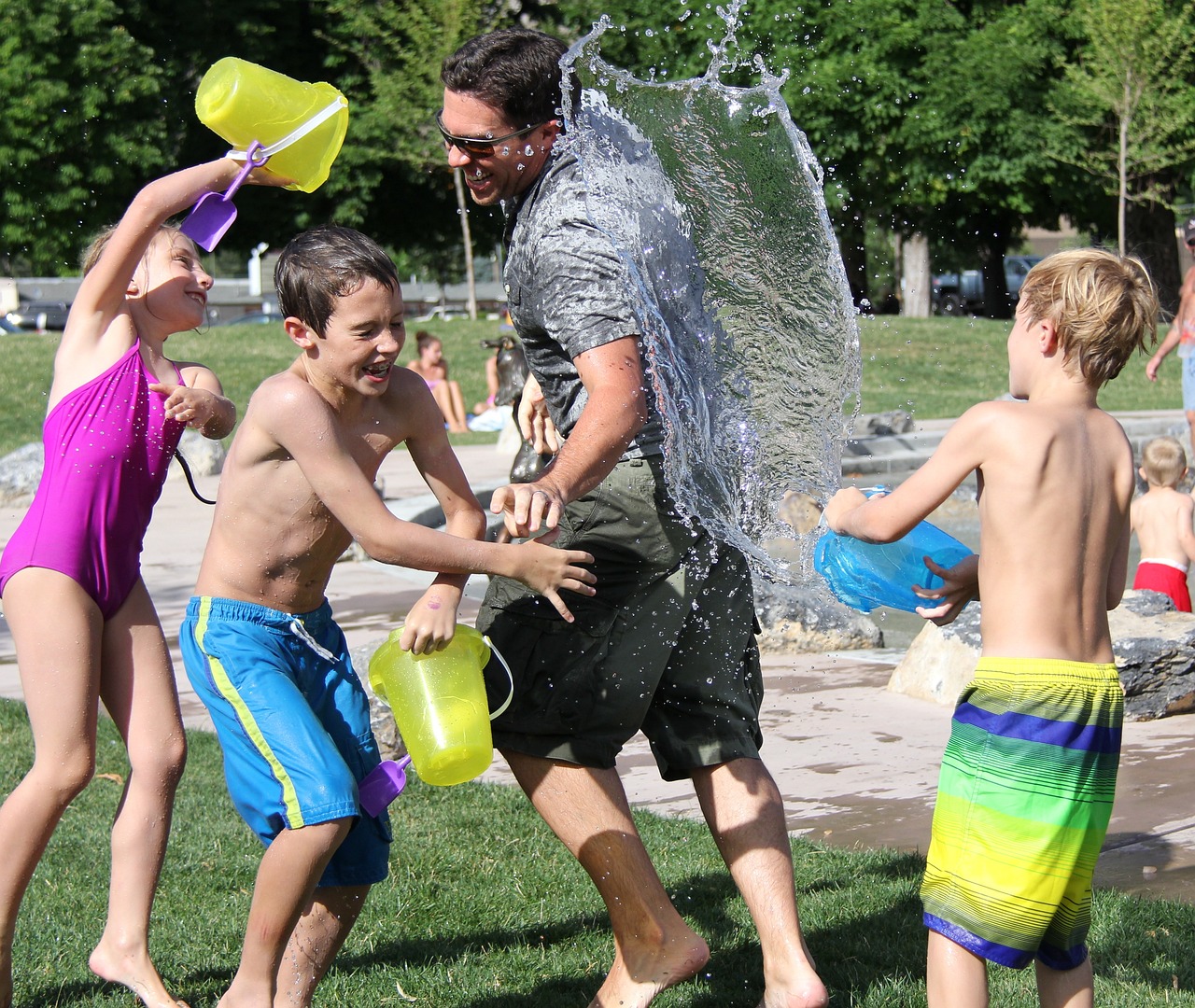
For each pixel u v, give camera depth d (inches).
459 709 171.3
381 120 1782.7
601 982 201.9
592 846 182.1
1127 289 166.9
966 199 1871.3
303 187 194.4
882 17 1659.7
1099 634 168.2
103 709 372.2
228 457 179.9
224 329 1503.4
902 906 225.3
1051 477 165.6
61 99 1660.9
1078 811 162.2
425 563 169.8
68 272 1754.4
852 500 187.9
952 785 166.2
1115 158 1732.3
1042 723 161.9
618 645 183.8
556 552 173.0
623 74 191.9
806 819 270.4
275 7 1850.4
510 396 912.9
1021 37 1724.9
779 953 179.5
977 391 1172.5
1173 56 1652.3
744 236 196.2
